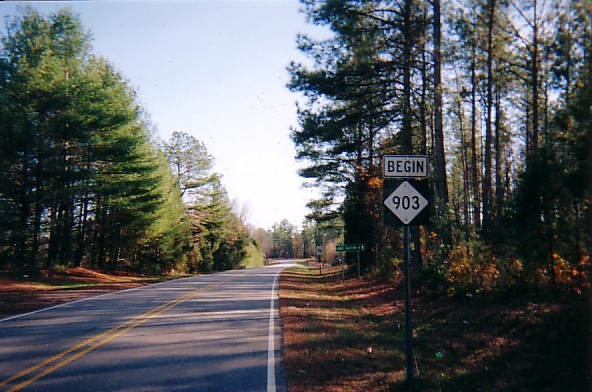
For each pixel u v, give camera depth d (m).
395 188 7.88
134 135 33.91
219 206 68.06
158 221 41.44
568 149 10.70
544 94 18.14
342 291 27.52
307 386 7.59
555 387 7.25
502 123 32.12
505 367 8.58
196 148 63.44
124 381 7.72
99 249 42.88
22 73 27.64
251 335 11.92
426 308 15.98
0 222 27.62
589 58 11.10
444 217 18.03
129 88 35.72
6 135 26.95
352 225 34.16
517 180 11.74
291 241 196.62
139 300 19.83
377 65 20.53
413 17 20.08
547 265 11.36
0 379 7.80
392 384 7.64
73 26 32.28
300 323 13.77
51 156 29.19
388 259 27.59
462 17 18.56
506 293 13.59
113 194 33.75
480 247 15.34
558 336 8.90
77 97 29.42
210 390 7.29
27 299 19.94
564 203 10.73
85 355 9.59
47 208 32.41
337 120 22.94
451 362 9.80
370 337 12.10
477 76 21.73
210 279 36.84
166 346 10.52
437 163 19.53
